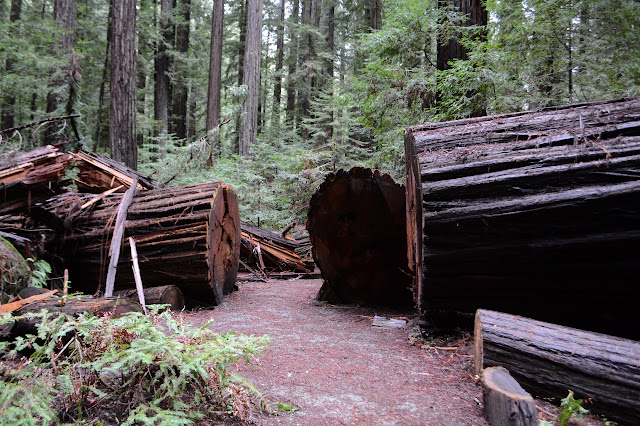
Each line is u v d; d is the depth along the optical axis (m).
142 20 18.88
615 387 2.10
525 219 2.92
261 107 31.27
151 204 5.23
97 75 16.98
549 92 8.62
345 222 5.32
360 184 5.16
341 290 5.53
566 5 7.55
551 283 3.04
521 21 7.92
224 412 2.13
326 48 28.11
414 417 2.17
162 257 4.91
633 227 2.72
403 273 5.30
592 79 8.12
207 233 4.87
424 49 8.55
